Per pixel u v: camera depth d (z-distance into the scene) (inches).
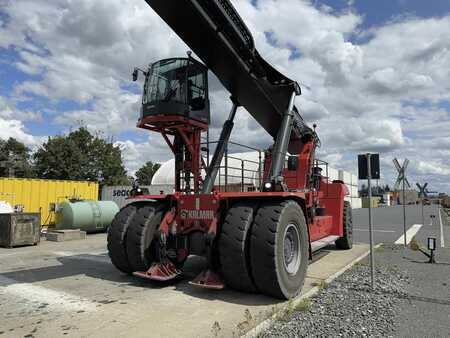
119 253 274.1
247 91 281.1
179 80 307.0
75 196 745.6
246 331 169.9
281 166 279.9
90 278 283.0
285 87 290.2
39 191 698.8
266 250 214.5
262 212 224.5
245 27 242.7
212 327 174.7
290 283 224.5
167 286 256.2
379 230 733.9
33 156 1883.6
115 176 2007.9
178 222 260.7
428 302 219.9
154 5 203.2
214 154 293.3
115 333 170.1
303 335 166.7
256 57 264.5
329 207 418.9
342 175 1961.1
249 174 363.9
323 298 226.7
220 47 236.4
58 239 536.4
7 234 468.8
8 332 171.6
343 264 335.6
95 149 1961.1
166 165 1621.6
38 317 192.4
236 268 222.4
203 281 231.1
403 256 388.8
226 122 299.4
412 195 3230.8
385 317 192.4
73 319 189.3
